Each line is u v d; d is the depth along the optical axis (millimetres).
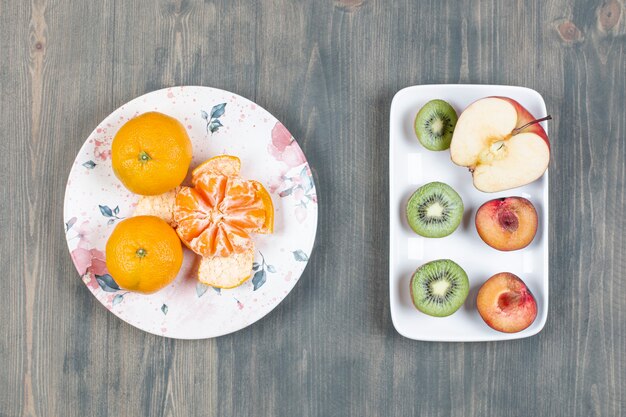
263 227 850
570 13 952
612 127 950
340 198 934
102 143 882
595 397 944
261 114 891
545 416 940
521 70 953
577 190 956
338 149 936
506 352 943
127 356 923
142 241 791
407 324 917
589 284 951
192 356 927
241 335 928
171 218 876
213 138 897
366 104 940
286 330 929
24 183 927
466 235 922
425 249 919
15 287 923
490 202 889
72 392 920
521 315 879
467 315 917
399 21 947
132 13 936
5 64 932
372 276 934
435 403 934
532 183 919
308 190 891
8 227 925
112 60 933
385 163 938
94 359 921
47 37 934
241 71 935
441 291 893
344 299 931
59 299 923
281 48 938
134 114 883
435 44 949
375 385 931
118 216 889
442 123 903
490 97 867
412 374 935
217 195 842
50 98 932
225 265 867
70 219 879
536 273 917
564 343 947
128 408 920
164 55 935
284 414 926
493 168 872
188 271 889
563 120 956
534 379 942
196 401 924
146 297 881
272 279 890
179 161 815
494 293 885
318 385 928
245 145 897
